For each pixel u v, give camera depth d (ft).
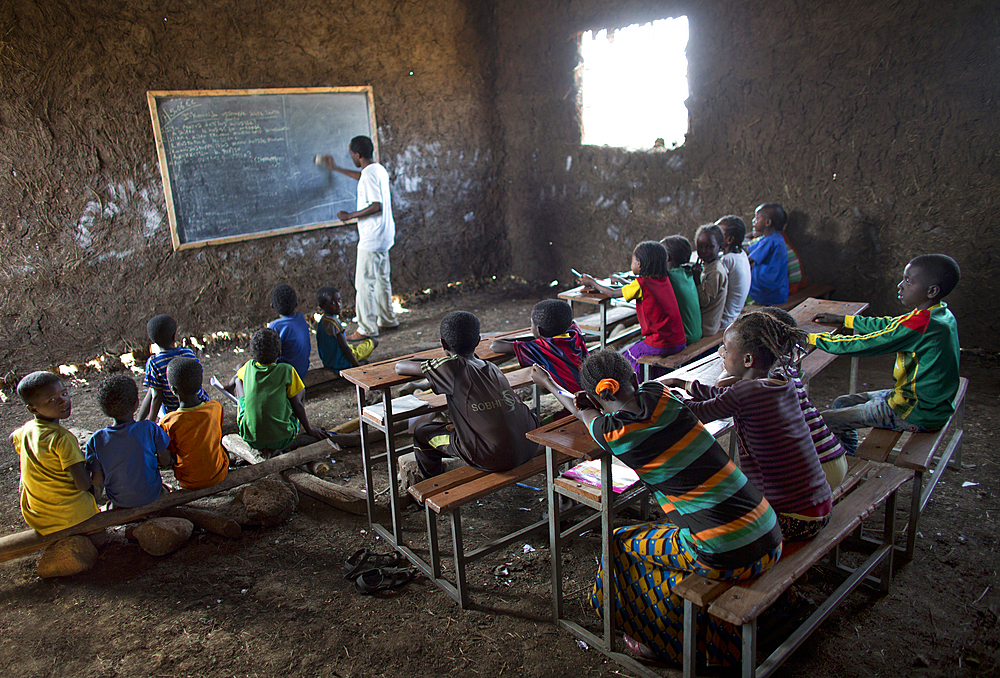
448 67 25.04
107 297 18.79
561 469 10.98
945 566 9.02
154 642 8.21
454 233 26.68
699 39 20.27
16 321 17.42
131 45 18.01
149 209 19.10
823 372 16.53
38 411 9.37
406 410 10.00
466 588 8.74
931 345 8.95
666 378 8.45
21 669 7.86
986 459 11.90
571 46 23.73
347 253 23.81
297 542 10.40
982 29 15.29
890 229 17.71
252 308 21.77
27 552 9.61
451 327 8.88
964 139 16.10
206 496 11.00
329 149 22.59
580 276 15.56
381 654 7.86
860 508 7.53
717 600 6.08
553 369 9.87
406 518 10.96
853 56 17.35
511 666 7.58
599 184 24.30
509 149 26.86
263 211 21.43
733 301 14.15
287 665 7.74
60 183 17.51
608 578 7.38
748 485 6.42
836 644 7.64
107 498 11.38
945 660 7.36
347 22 22.15
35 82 16.70
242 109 20.30
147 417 13.07
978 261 16.48
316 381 17.06
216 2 19.27
